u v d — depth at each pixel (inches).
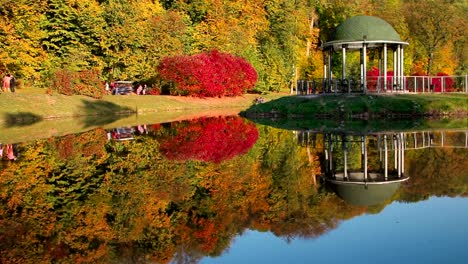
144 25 1686.8
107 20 1583.4
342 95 1060.5
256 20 2182.6
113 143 616.1
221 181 361.1
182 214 267.3
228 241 215.9
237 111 1370.6
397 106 940.6
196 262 188.9
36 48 1494.8
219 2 2071.9
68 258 200.2
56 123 950.4
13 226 251.8
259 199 297.4
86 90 1336.1
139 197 312.5
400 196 287.6
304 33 2267.5
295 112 1034.1
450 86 1387.8
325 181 350.6
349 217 245.3
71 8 1528.1
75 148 568.7
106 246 216.1
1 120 993.5
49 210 284.7
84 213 275.1
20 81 1451.8
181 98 1601.9
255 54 2006.6
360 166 409.4
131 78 1684.3
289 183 347.3
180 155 507.2
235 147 567.2
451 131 651.5
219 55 1707.7
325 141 593.6
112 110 1280.8
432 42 2026.3
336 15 2272.4
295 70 2175.2
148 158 487.5
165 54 1695.4
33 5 1446.9
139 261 193.0
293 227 232.1
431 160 419.5
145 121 997.2
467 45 2210.9
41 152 536.1
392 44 1104.2
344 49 1108.5
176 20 1763.0
